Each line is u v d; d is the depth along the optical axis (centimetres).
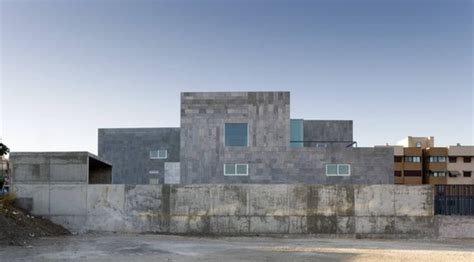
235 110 3091
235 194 2159
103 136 4581
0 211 1811
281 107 3081
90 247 1599
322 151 3038
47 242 1700
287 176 3030
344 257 1416
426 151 7481
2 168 2881
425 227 2123
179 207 2150
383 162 3020
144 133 4578
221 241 1903
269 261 1329
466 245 1884
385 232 2131
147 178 4525
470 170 7275
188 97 3108
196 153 3067
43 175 2142
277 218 2150
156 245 1689
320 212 2152
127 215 2142
